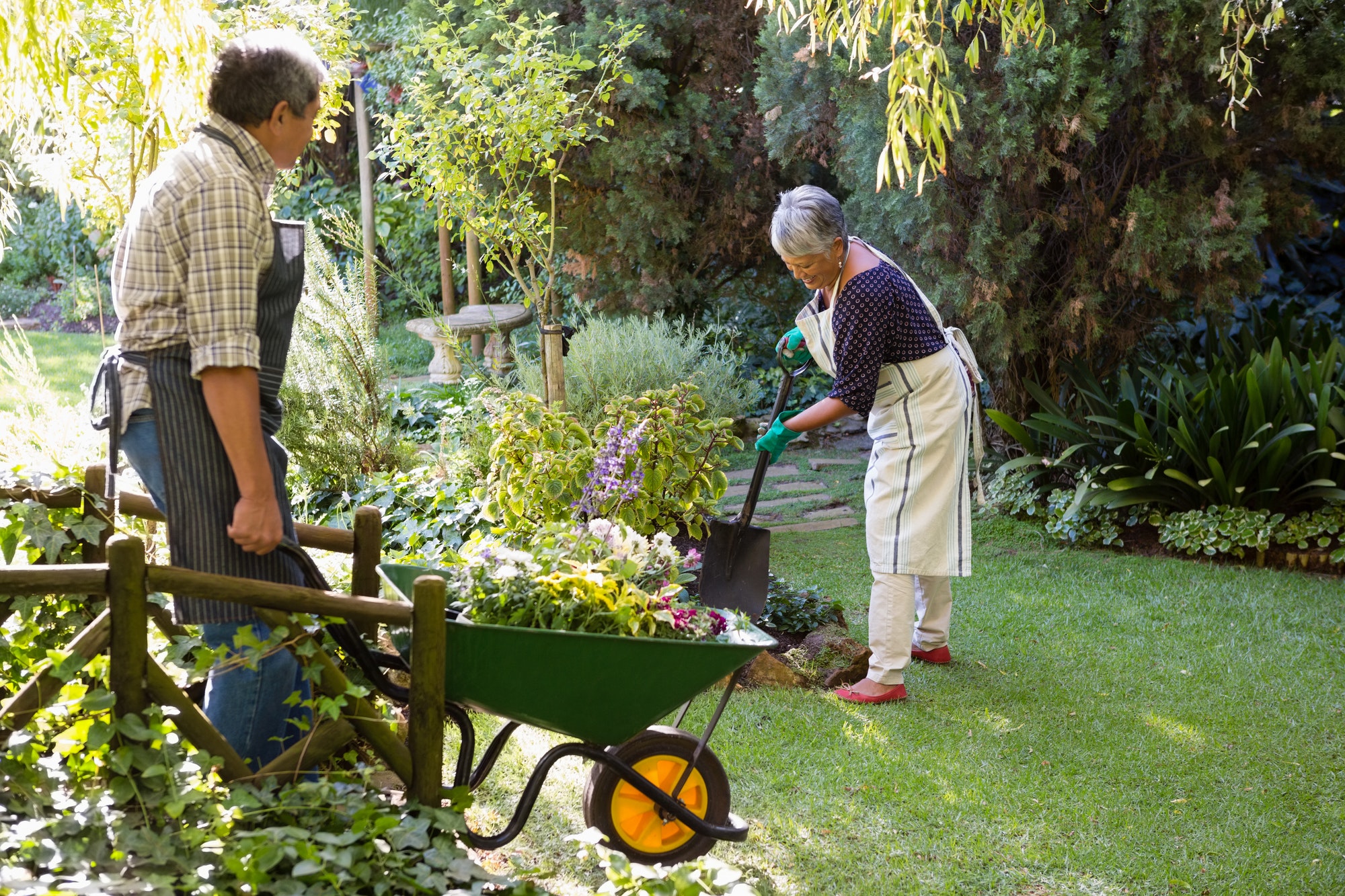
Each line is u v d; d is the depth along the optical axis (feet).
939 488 11.03
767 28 19.71
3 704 7.02
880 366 10.65
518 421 12.82
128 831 5.93
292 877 6.00
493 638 6.78
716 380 20.49
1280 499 16.96
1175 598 14.88
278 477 7.36
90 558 8.23
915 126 9.89
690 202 23.75
